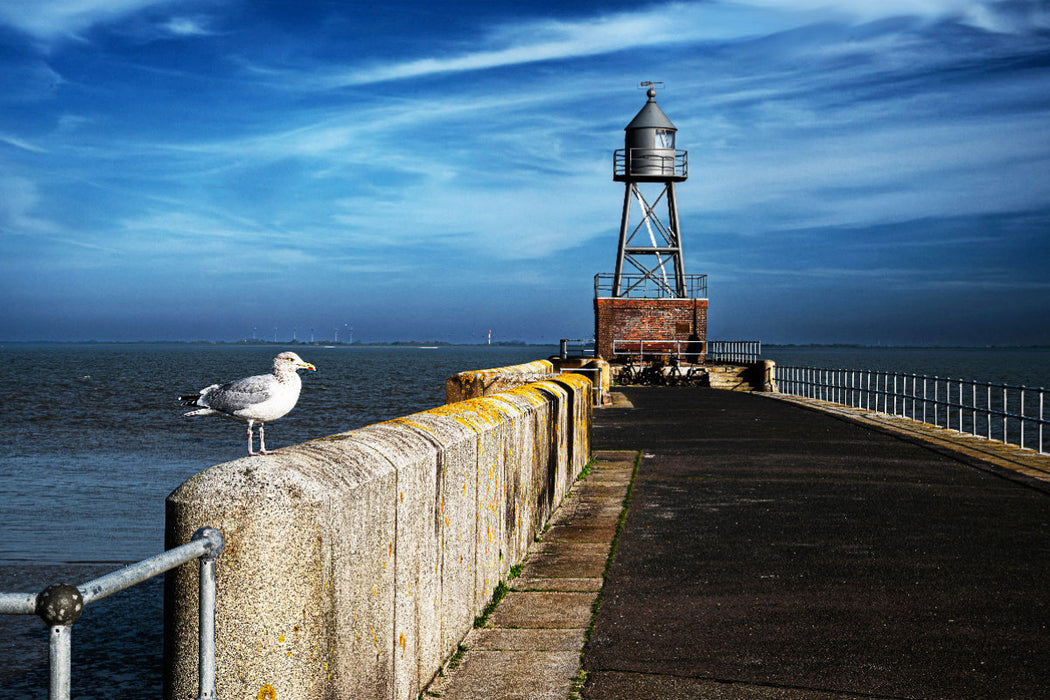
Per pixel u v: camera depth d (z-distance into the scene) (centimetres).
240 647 317
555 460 990
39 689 608
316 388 6222
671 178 4681
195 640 321
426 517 474
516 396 817
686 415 2217
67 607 223
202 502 319
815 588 684
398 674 429
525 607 638
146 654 684
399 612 428
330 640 339
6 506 1457
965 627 591
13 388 6097
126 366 12075
